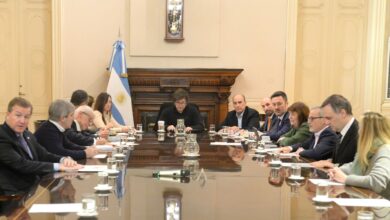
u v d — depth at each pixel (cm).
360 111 705
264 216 163
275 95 505
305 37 705
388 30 682
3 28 694
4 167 274
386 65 686
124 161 298
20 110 280
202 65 696
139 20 689
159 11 690
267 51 697
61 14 679
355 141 301
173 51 695
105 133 446
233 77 663
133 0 686
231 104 694
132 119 654
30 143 299
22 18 695
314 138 367
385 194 222
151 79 661
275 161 286
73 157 313
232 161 305
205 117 677
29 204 178
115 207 173
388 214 167
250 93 701
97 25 689
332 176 237
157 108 673
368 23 697
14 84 699
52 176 241
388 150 232
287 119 496
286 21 693
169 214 163
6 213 171
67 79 691
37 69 701
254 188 214
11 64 697
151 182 225
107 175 227
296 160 320
